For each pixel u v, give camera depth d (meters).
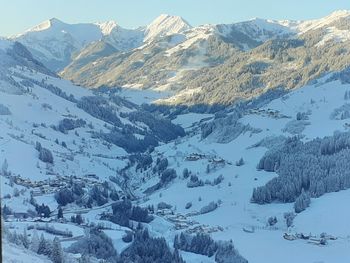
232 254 177.62
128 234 180.38
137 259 166.38
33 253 130.38
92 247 165.38
